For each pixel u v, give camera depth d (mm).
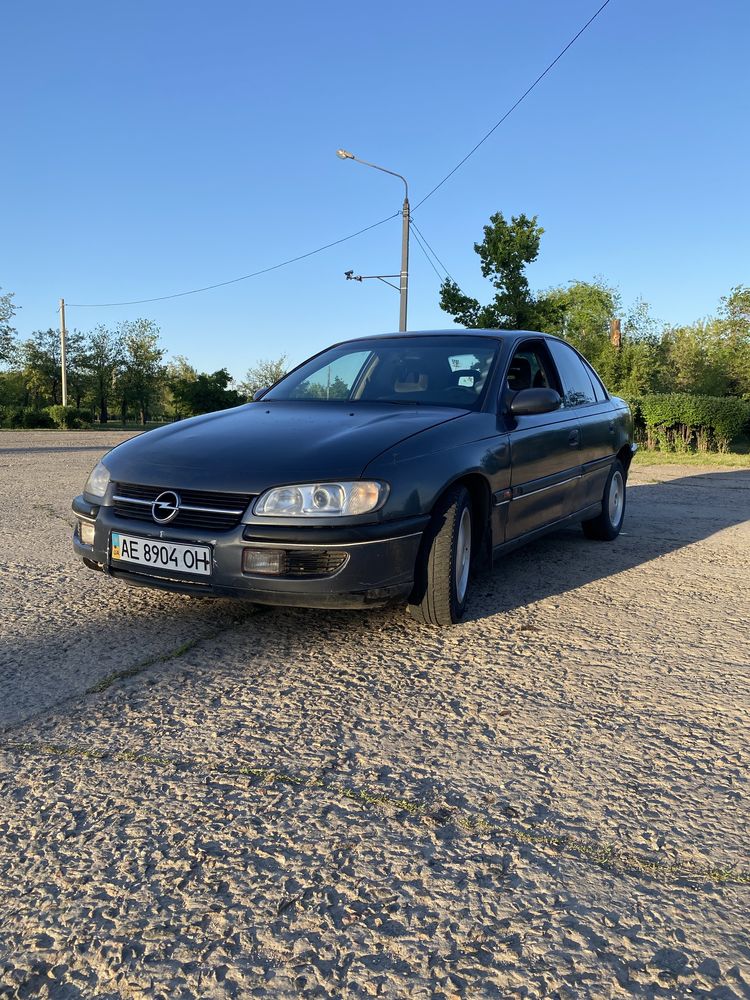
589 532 5762
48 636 3324
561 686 2863
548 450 4340
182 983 1445
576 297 43969
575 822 1982
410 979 1458
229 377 61250
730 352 35219
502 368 4238
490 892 1707
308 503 2922
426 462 3217
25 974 1464
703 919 1630
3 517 6418
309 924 1602
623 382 29438
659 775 2229
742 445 17703
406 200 21297
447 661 3096
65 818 1973
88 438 21703
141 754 2301
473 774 2213
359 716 2580
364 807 2035
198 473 3113
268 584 2928
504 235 18938
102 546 3285
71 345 79625
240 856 1822
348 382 4383
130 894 1690
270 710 2613
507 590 4242
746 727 2547
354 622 3557
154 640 3283
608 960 1511
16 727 2463
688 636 3477
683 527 6457
